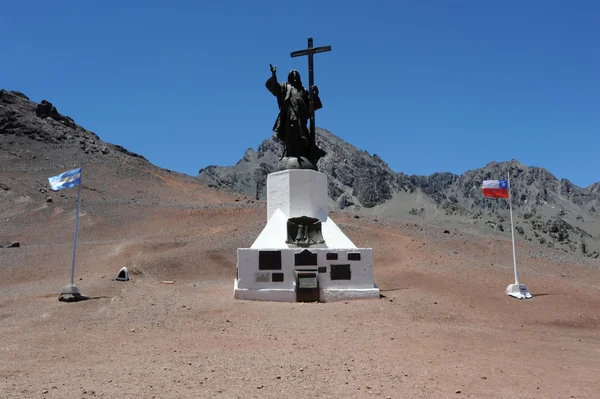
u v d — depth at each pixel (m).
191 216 56.53
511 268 36.06
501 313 23.72
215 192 85.50
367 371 13.65
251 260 24.45
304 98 28.53
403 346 16.64
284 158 28.14
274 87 28.31
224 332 18.09
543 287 29.69
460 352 16.27
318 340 17.11
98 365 13.88
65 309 21.75
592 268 41.53
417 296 25.58
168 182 88.00
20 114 102.38
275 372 13.31
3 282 31.61
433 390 12.29
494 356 15.98
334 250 24.73
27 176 77.50
